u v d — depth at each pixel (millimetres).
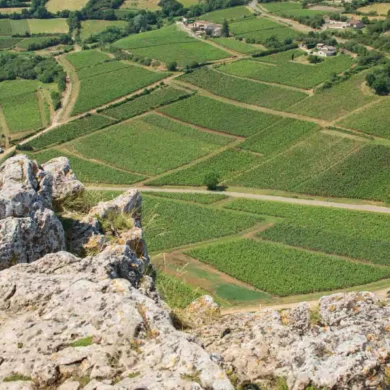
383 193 125938
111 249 18656
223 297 79000
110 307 14188
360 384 13195
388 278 87000
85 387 12242
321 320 15609
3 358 13344
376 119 159500
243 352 14805
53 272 16562
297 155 146750
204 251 92812
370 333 14391
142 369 12594
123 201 24109
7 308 15078
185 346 12836
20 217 18625
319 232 103625
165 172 145125
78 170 146375
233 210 116750
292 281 84375
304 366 13828
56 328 13875
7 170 20328
